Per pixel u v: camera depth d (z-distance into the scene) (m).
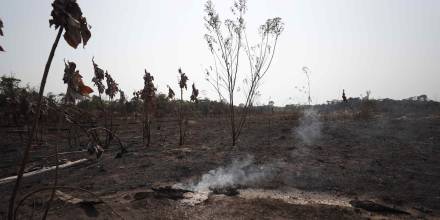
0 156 13.47
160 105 26.67
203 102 33.12
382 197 7.91
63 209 6.54
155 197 7.80
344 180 9.26
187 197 7.80
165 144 15.38
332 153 12.02
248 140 15.16
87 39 3.26
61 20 3.03
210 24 14.58
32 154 13.68
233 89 14.50
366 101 23.95
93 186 8.91
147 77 15.74
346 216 6.71
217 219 6.58
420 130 15.24
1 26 3.29
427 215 6.91
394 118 19.77
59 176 10.18
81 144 15.81
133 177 9.77
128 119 26.14
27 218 6.09
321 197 8.21
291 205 7.31
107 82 16.39
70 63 3.56
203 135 17.78
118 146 15.27
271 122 20.80
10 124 19.64
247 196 8.27
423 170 9.79
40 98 2.99
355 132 15.41
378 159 11.03
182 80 16.08
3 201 7.34
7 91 15.89
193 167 10.73
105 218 6.41
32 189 8.62
